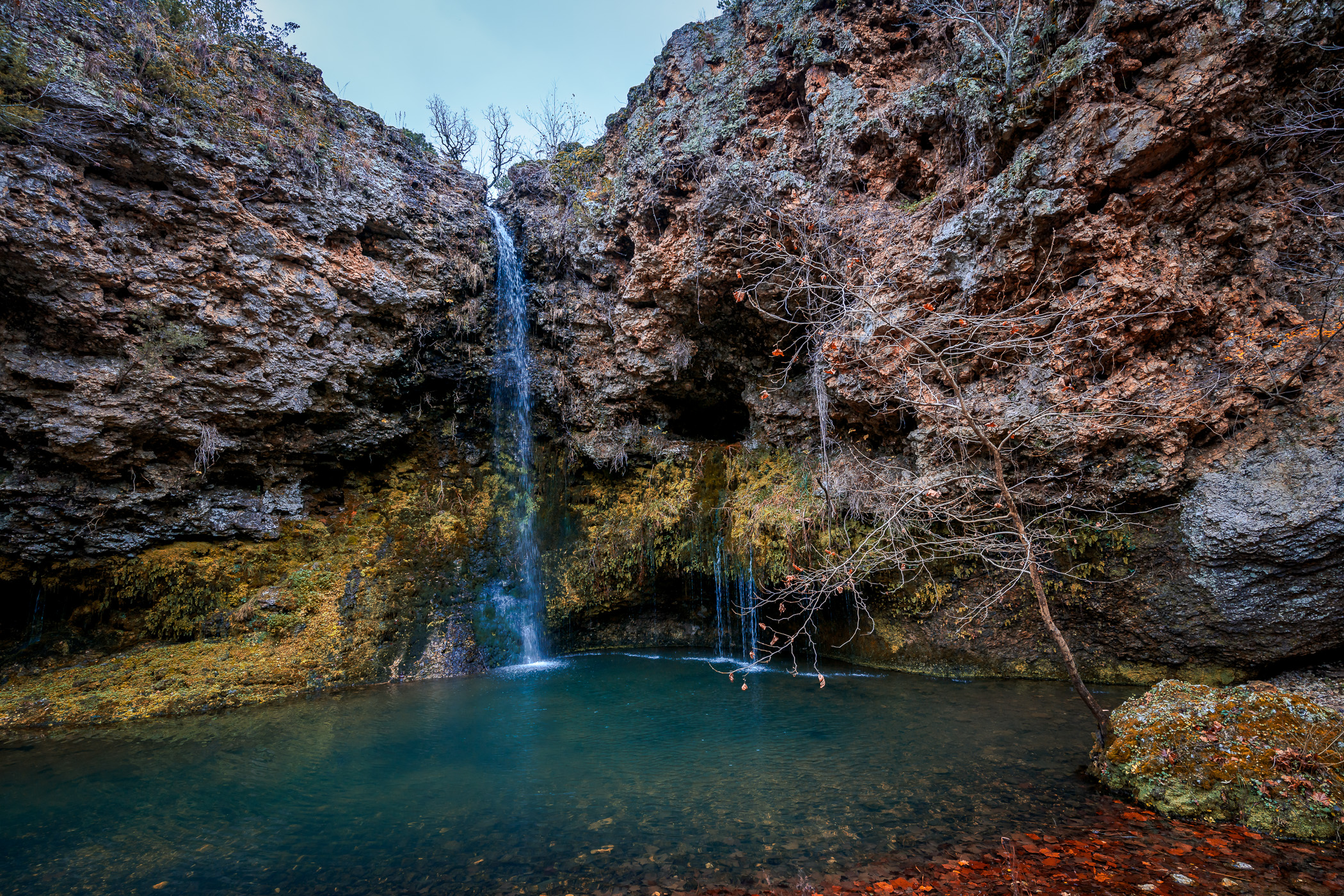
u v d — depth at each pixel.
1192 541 6.11
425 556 9.91
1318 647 5.77
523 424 11.46
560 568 10.66
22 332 7.05
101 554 8.06
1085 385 6.39
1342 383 5.46
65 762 5.60
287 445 9.25
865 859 3.57
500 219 11.63
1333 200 5.79
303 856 3.90
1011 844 3.63
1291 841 3.45
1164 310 5.96
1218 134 5.61
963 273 6.85
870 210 7.84
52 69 6.62
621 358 10.63
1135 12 5.60
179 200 7.59
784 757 5.32
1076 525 6.77
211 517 8.77
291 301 8.56
